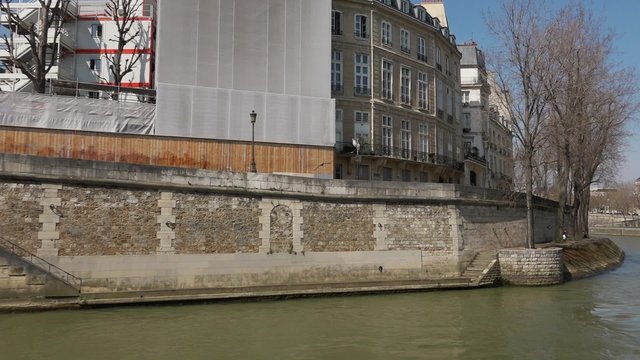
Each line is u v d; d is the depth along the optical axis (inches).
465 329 589.9
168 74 898.1
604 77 1204.5
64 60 1460.4
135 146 847.1
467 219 942.4
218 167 904.3
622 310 702.5
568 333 576.4
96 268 660.7
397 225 861.2
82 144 812.6
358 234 829.2
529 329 593.9
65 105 834.8
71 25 1476.4
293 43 989.2
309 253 787.4
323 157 979.3
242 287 734.5
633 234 2933.1
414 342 532.4
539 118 1067.3
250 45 956.6
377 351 498.9
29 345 488.1
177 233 707.4
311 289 751.7
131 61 1363.2
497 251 928.9
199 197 725.9
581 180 1465.3
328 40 1016.9
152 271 689.0
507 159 2600.9
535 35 1064.8
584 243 1323.8
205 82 919.0
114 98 1082.1
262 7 971.3
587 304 743.1
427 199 888.3
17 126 780.6
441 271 885.2
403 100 1444.4
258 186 761.6
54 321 575.5
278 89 970.1
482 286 870.4
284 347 504.4
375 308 693.3
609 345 530.0
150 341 512.1
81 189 662.5
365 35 1360.7
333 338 541.0
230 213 742.5
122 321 585.9
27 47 1413.6
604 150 1454.2
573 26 1167.0
